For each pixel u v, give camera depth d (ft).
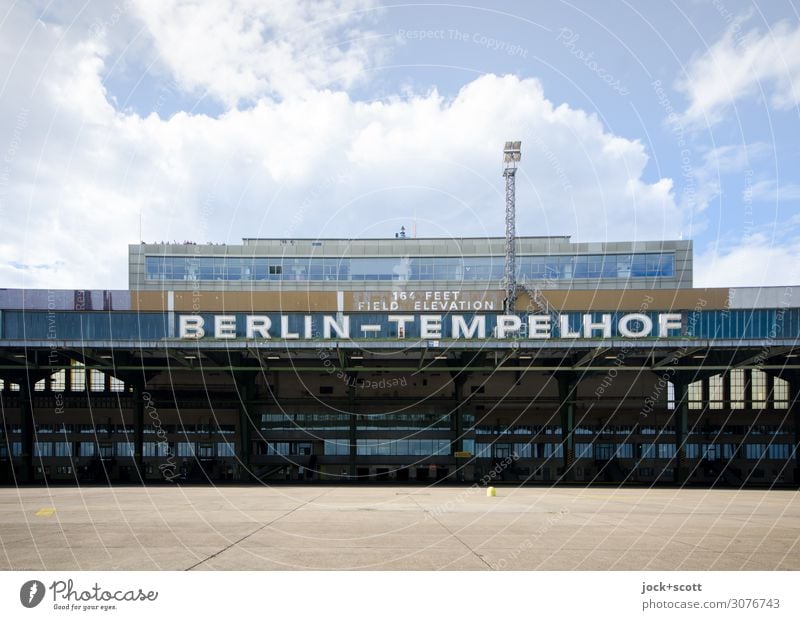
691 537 49.16
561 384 184.96
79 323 147.13
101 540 45.68
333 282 208.85
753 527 56.29
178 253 207.82
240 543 44.29
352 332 155.53
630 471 198.70
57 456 197.16
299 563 37.37
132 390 196.34
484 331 152.35
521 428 202.49
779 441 197.67
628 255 205.16
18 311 145.38
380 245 210.18
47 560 38.09
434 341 147.02
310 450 196.95
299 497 94.43
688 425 201.36
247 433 189.98
